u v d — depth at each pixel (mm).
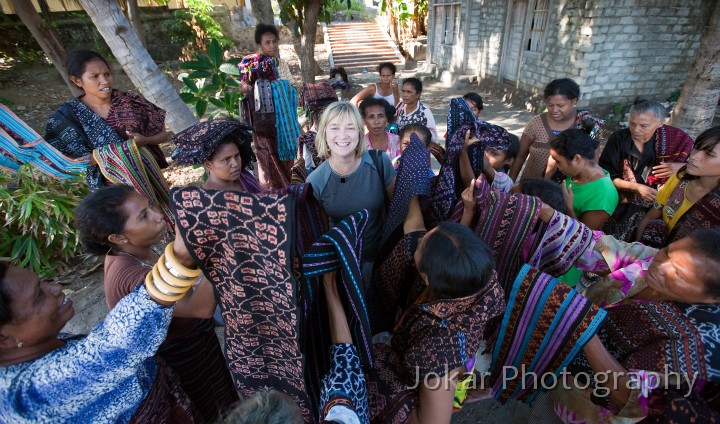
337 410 1105
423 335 1256
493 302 1246
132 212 1421
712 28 3764
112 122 2562
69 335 1238
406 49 15484
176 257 1097
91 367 1009
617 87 7199
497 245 1637
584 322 1298
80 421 1079
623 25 6715
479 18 10406
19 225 3418
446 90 11055
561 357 1391
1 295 938
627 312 1331
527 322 1420
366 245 2080
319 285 1351
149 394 1295
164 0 13508
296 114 3990
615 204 2057
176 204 1056
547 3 7965
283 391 1461
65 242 3559
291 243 1028
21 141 2273
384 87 5164
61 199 3475
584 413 1430
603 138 6617
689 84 4055
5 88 9703
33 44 11406
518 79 9047
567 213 1950
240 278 1156
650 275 1239
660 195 2176
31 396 991
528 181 1807
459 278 1122
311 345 1376
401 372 1400
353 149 1873
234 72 4965
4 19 10930
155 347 1103
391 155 3207
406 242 1561
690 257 1109
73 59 2369
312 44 7996
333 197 2010
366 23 16797
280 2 7594
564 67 7465
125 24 3160
